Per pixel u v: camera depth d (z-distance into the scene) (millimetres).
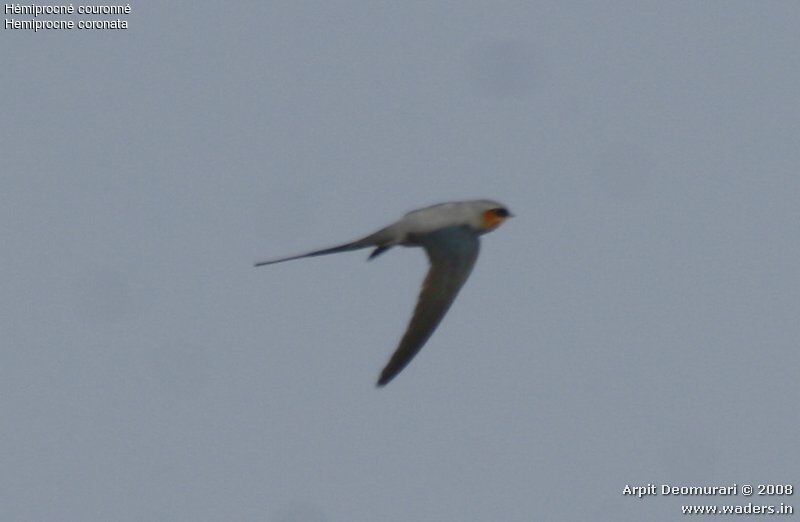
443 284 16109
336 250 16344
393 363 15656
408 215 16562
